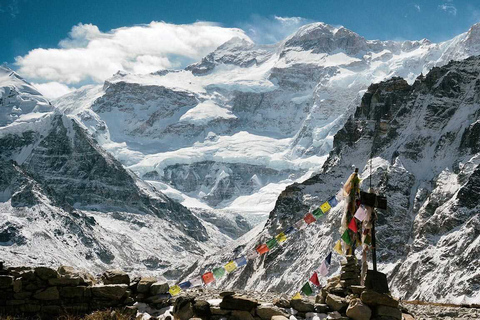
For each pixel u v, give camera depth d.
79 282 28.31
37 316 27.69
